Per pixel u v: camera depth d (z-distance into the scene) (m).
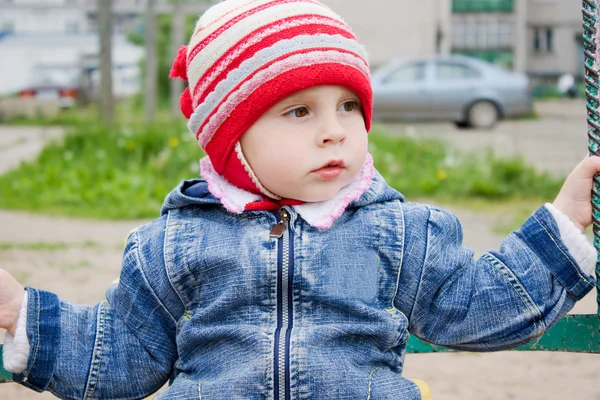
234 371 1.66
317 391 1.62
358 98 1.69
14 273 4.85
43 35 31.27
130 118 17.91
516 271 1.67
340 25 1.68
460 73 14.74
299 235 1.71
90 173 8.27
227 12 1.72
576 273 1.64
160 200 7.50
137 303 1.77
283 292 1.68
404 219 1.76
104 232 6.32
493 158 8.65
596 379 3.36
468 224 6.24
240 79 1.64
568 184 1.68
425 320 1.74
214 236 1.75
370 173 1.79
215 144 1.72
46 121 19.86
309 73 1.60
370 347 1.70
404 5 26.45
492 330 1.67
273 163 1.65
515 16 34.19
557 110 22.45
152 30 13.70
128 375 1.75
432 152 9.24
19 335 1.66
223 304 1.70
